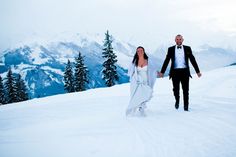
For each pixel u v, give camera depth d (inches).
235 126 253.9
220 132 237.5
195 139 222.4
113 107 450.9
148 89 343.3
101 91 830.5
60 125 322.3
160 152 197.6
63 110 462.0
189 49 359.3
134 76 349.7
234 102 413.1
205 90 613.3
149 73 354.9
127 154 199.5
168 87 754.2
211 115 311.9
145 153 198.4
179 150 198.5
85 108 465.4
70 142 240.7
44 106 556.7
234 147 195.8
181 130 254.4
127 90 804.6
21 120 392.5
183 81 358.3
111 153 204.2
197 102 433.4
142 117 335.0
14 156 209.8
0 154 215.8
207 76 829.2
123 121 317.7
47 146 233.3
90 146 225.1
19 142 253.0
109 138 245.4
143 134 250.5
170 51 362.6
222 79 706.8
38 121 369.7
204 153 188.1
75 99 667.4
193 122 282.8
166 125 279.1
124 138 242.2
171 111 362.6
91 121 331.9
